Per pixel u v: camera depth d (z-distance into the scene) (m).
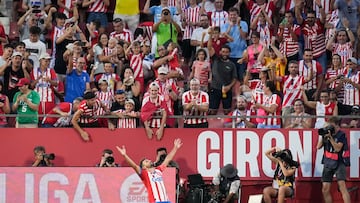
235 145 55.41
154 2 67.62
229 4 67.62
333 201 55.16
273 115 55.94
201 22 63.22
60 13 63.09
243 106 56.50
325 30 64.44
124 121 55.31
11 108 56.03
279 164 53.00
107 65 58.00
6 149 54.66
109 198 51.72
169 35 62.56
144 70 59.53
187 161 55.25
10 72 57.09
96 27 63.44
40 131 54.84
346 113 57.66
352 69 60.38
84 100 54.75
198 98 55.69
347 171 55.59
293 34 62.75
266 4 65.88
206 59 60.81
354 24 65.25
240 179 55.31
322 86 59.97
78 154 54.88
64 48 60.84
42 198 51.62
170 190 51.12
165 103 55.38
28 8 65.88
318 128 55.72
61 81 60.47
